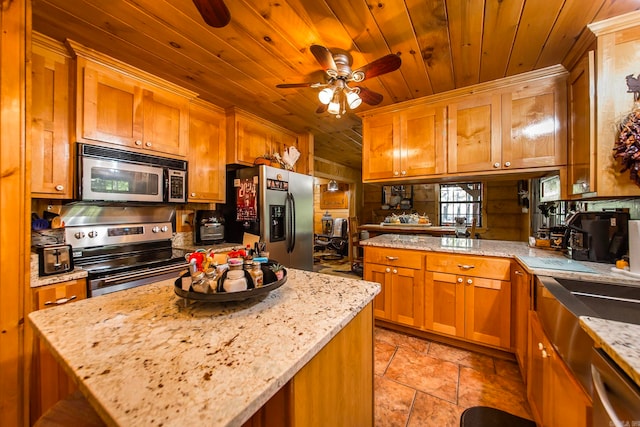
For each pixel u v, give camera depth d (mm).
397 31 1577
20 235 1271
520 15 1430
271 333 717
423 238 2850
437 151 2418
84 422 704
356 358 974
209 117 2709
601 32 1443
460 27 1535
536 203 3887
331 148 4883
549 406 1073
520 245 2277
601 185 1438
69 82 1767
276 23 1523
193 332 724
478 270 2002
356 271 4836
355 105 1841
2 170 1224
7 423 1232
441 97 2387
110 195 1897
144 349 636
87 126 1793
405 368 1866
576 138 1756
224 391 493
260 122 3145
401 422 1392
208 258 994
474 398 1561
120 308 897
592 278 1312
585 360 802
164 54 1853
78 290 1545
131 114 2027
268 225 2779
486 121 2207
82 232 1894
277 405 652
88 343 665
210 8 1155
